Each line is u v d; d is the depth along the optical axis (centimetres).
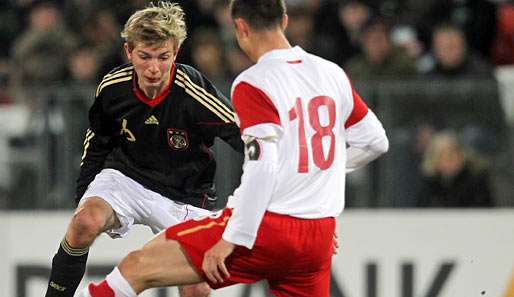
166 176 2028
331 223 1783
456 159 2989
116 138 2027
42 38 3566
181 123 1972
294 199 1739
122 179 2020
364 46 3384
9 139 2980
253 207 1678
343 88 1811
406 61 3350
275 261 1755
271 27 1767
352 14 3584
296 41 3497
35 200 2994
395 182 2991
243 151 1998
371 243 3006
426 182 2995
